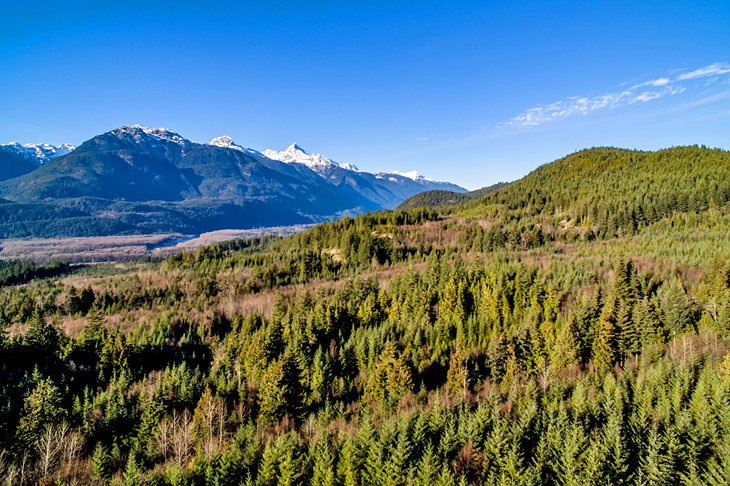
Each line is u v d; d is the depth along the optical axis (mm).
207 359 105188
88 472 59906
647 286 103250
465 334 99875
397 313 113562
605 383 64062
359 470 52094
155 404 71312
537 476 46000
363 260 178500
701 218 168500
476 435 54781
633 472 46562
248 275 164375
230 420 73250
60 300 146000
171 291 150250
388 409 73562
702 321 85562
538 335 86375
